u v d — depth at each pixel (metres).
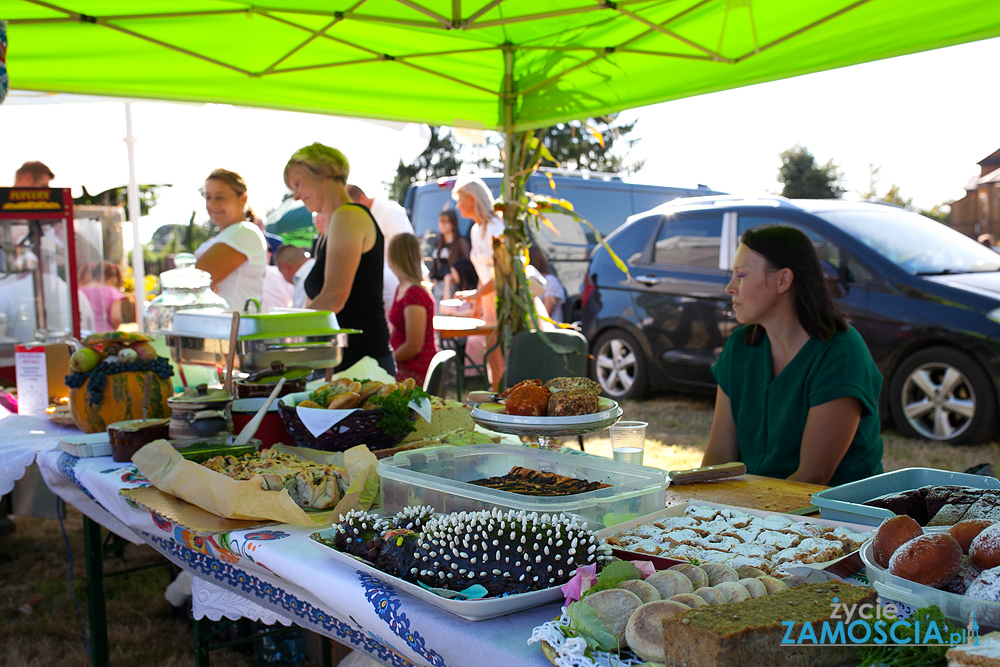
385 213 6.24
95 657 2.43
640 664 0.87
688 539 1.29
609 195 9.34
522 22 3.13
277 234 10.05
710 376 6.33
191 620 3.13
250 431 2.07
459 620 1.06
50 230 3.95
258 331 2.39
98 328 5.40
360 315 3.45
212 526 1.54
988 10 2.62
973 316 4.96
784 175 17.94
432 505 1.42
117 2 3.04
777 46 3.17
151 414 2.45
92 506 2.25
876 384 2.28
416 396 2.02
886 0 2.79
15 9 3.04
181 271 2.95
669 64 3.55
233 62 3.68
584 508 1.32
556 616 1.07
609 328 7.05
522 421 1.68
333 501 1.63
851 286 5.46
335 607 1.24
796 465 2.31
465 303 7.07
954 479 1.57
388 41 3.60
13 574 3.76
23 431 2.62
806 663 0.82
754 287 2.31
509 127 4.19
